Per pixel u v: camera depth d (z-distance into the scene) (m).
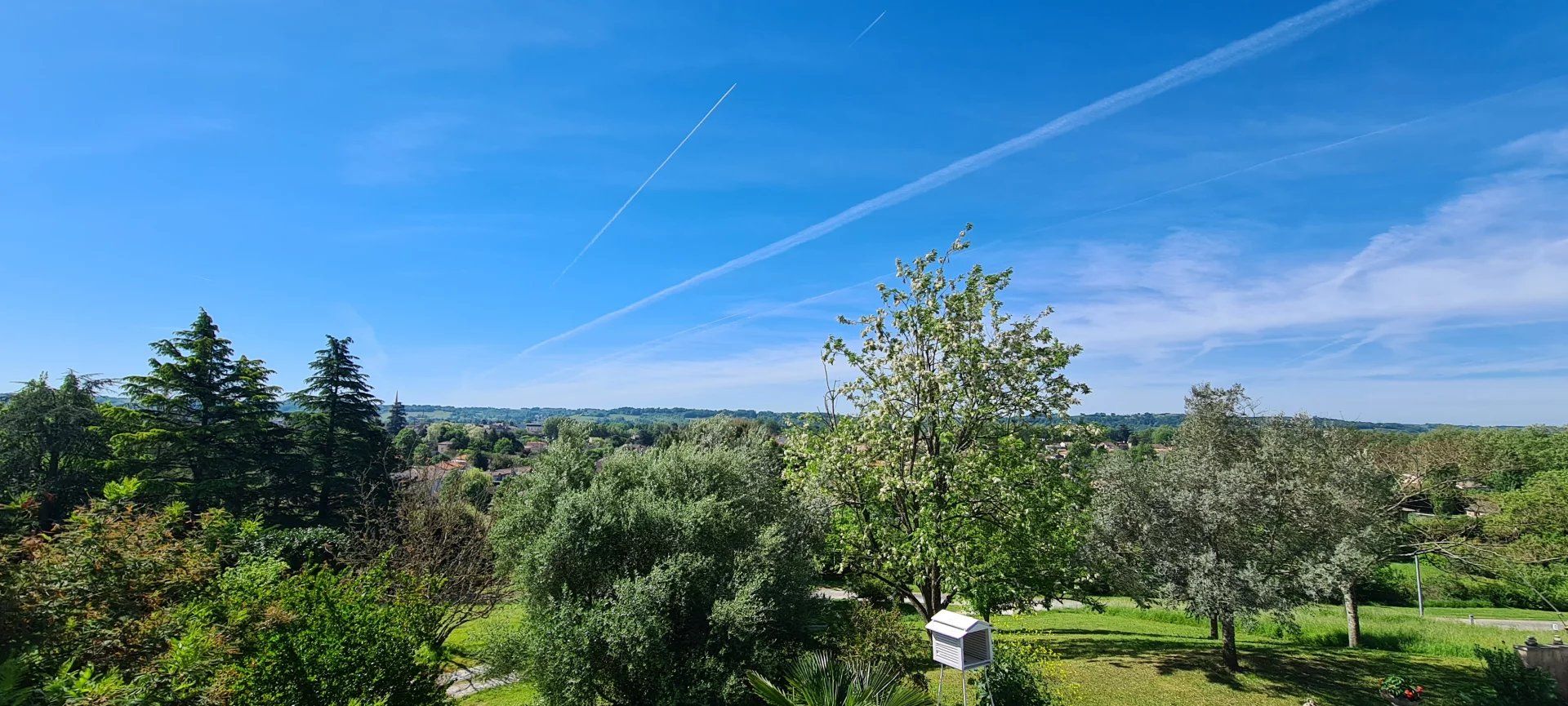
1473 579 28.47
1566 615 26.98
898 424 14.82
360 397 36.47
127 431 28.78
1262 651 15.87
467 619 17.94
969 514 14.41
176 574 9.91
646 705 11.17
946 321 14.79
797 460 16.55
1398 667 14.20
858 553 15.83
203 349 30.62
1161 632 23.53
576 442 16.70
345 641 9.06
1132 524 14.53
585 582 12.70
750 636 11.26
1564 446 35.88
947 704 11.41
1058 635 21.36
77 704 5.88
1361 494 16.81
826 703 8.71
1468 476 25.56
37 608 7.55
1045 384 15.08
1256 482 14.28
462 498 23.45
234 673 8.36
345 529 30.36
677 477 15.02
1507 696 10.73
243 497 30.20
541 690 11.34
